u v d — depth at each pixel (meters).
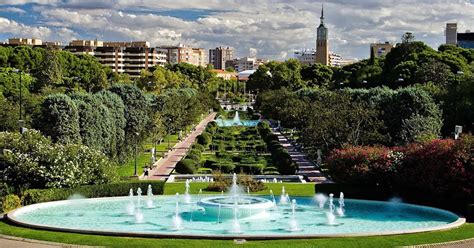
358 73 140.38
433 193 39.75
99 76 135.38
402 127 62.53
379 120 65.31
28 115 71.62
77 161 43.56
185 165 60.75
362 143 61.16
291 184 51.72
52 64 134.12
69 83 124.50
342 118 62.66
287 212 39.69
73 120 55.62
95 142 58.12
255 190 48.25
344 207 41.31
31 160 41.81
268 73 191.25
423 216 37.84
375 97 73.69
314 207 41.69
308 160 72.94
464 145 38.16
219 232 32.84
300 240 27.89
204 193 47.31
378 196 42.97
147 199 44.69
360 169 43.22
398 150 44.00
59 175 41.97
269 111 128.75
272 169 63.53
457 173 37.38
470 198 37.19
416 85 82.88
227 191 47.94
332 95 79.44
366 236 28.88
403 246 26.78
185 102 108.81
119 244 26.89
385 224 35.16
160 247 26.06
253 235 28.77
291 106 98.81
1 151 42.59
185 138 104.81
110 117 61.47
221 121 141.38
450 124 72.88
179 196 45.94
